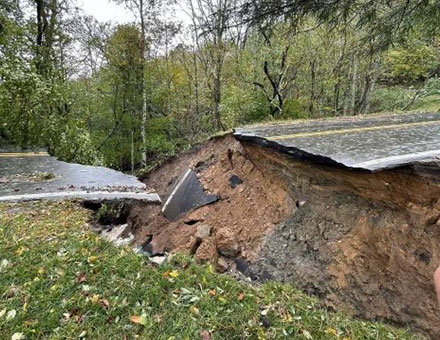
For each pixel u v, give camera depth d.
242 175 5.05
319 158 3.29
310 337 1.67
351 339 1.76
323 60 10.73
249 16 5.07
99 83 11.30
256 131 5.15
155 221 5.33
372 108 12.28
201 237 4.50
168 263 2.12
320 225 3.50
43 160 5.07
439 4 5.23
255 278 3.70
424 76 11.34
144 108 10.84
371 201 3.10
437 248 2.51
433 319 2.39
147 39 10.69
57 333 1.48
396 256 2.73
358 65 11.28
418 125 4.86
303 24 5.61
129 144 11.25
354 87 11.76
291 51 9.20
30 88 5.97
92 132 10.94
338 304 2.94
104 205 3.28
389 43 5.91
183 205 5.41
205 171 5.83
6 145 6.36
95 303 1.66
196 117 12.48
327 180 3.51
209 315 1.67
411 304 2.53
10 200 3.00
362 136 4.24
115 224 3.67
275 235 3.93
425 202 2.65
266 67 9.20
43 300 1.65
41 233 2.34
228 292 1.89
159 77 11.59
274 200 4.28
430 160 2.59
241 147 5.26
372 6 5.19
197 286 1.90
